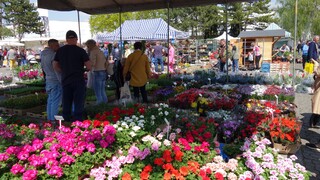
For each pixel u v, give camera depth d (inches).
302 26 1473.9
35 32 2335.1
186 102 268.1
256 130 197.5
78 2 413.4
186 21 1914.4
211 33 2026.3
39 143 144.9
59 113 260.7
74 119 217.3
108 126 163.9
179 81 452.1
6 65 1215.6
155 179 121.8
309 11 1455.5
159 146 144.3
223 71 601.0
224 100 270.7
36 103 321.7
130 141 159.6
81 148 139.5
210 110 253.9
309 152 206.5
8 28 2309.3
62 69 216.5
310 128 261.4
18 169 124.6
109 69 310.2
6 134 163.3
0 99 409.1
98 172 128.4
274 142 195.3
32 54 1154.7
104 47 800.9
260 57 851.4
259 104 284.7
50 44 237.8
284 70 673.0
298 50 1057.5
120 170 128.7
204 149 144.0
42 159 129.3
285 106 271.4
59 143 144.0
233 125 199.2
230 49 682.8
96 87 300.0
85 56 218.1
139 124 180.7
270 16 1914.4
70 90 217.8
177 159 131.4
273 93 338.0
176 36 817.5
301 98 395.2
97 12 464.8
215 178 126.6
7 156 132.6
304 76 491.2
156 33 810.2
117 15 1660.9
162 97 340.5
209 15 1945.1
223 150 158.6
